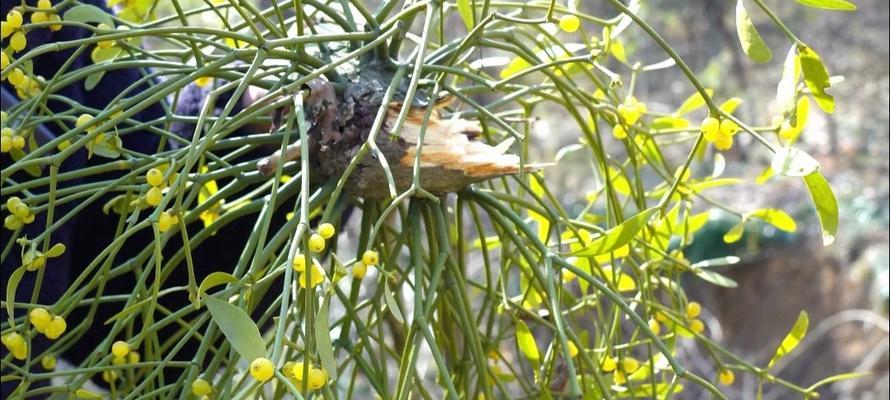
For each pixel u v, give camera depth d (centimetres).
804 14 1199
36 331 292
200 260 323
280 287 321
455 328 312
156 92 295
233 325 283
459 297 297
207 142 289
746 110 1159
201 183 297
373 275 546
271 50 293
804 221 1146
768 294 1158
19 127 295
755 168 1155
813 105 1289
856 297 1114
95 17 298
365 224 298
